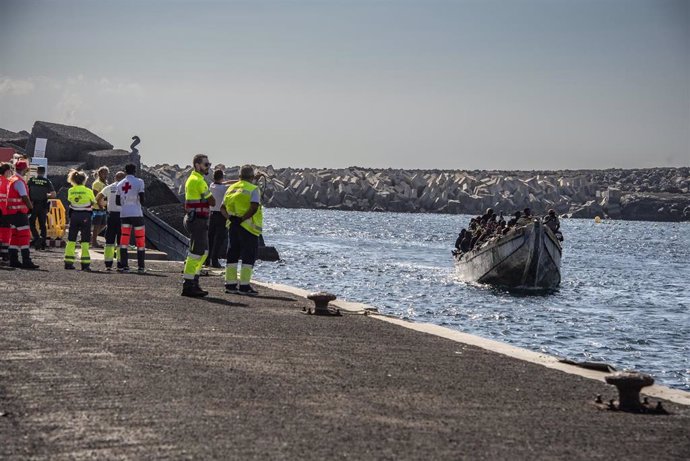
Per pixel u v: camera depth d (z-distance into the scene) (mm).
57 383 13953
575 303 58750
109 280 31047
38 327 19391
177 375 15023
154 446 10867
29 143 98938
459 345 20375
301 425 12195
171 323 21141
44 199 44062
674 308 57906
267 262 82188
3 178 34031
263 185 33344
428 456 11031
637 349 39312
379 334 21484
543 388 15820
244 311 24359
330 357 17766
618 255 133125
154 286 29719
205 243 27266
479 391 15258
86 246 34938
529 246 63812
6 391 13312
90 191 34875
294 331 21141
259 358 17125
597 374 17531
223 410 12812
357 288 63656
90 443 10891
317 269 78250
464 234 73062
